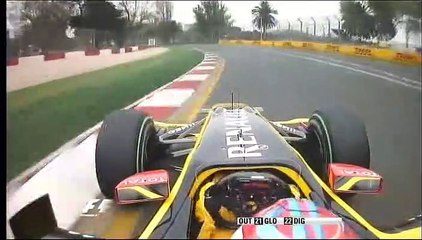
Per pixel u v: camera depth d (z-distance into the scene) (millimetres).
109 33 12633
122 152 2998
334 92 7137
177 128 3887
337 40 19281
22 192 3275
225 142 2654
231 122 3041
